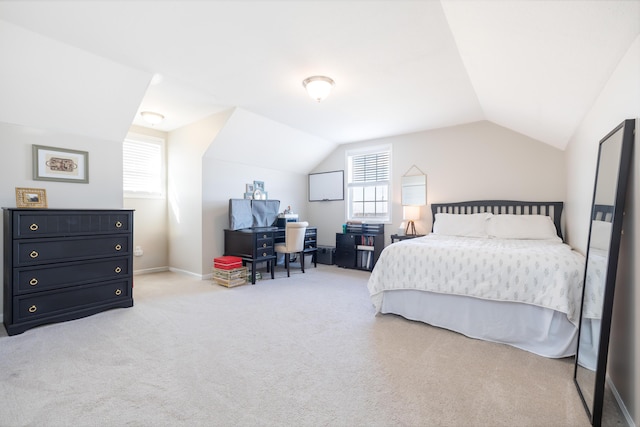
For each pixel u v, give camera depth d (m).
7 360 1.98
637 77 1.42
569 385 1.74
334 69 2.75
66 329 2.50
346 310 3.02
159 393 1.63
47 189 2.97
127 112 3.20
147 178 4.74
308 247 5.37
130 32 2.21
